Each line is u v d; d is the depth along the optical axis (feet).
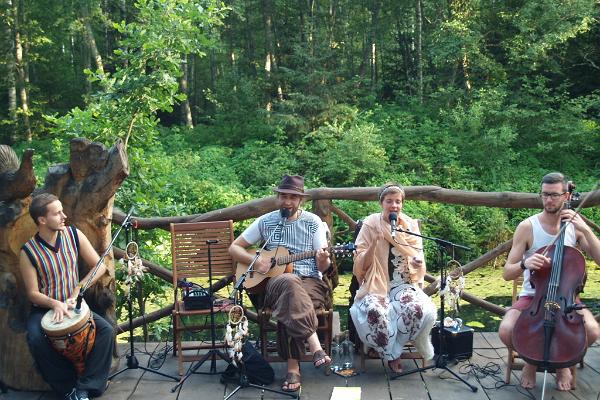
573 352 10.51
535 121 51.44
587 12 51.31
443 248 12.59
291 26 71.92
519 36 53.93
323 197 15.65
